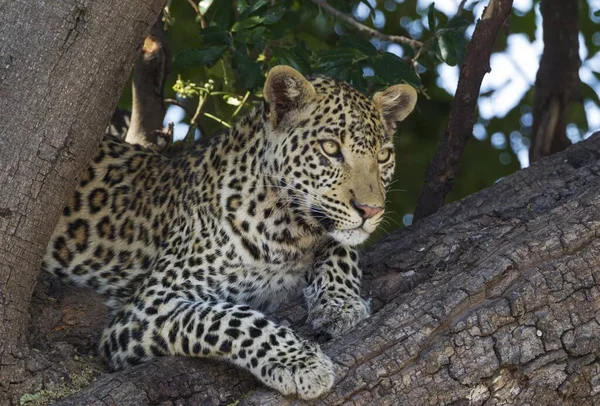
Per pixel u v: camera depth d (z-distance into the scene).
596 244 8.77
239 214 9.73
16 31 7.81
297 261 10.03
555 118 14.26
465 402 8.10
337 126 9.56
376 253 10.27
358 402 7.94
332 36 15.68
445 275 8.97
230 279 9.80
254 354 8.48
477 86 11.58
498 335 8.27
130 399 8.05
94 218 10.55
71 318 9.50
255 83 11.84
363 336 8.32
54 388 8.30
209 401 8.37
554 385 8.30
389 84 11.78
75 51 7.83
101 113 8.09
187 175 10.41
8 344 8.10
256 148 9.88
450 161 11.70
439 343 8.19
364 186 9.44
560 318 8.42
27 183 7.92
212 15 13.34
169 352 9.10
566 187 10.23
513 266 8.66
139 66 13.14
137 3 7.88
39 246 8.16
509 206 10.11
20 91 7.82
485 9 11.59
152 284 9.74
